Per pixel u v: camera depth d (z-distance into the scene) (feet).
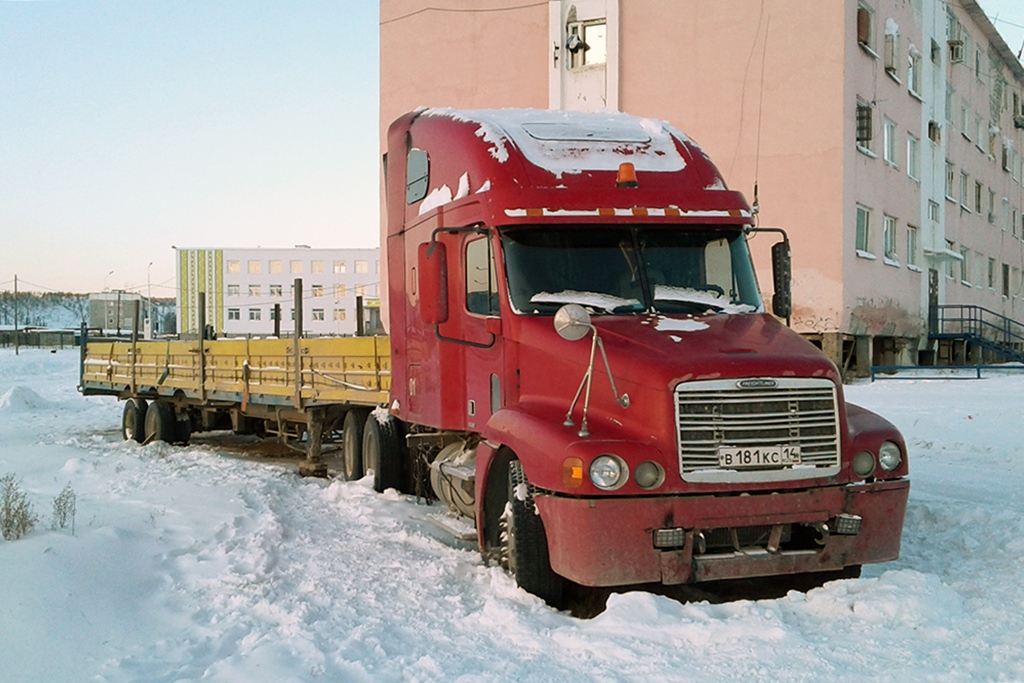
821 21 82.94
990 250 141.49
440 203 26.00
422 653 16.39
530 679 14.98
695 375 18.21
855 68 85.25
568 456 18.08
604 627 17.22
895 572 18.79
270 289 329.93
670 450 18.07
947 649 15.79
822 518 18.57
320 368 37.78
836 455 18.72
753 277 23.17
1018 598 18.66
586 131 24.79
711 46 87.25
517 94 95.25
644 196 22.88
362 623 17.99
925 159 106.93
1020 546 22.41
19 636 16.70
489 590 20.51
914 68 104.78
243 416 49.90
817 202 83.46
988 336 129.08
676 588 21.34
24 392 84.28
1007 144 151.12
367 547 24.43
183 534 25.49
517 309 21.91
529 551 19.61
